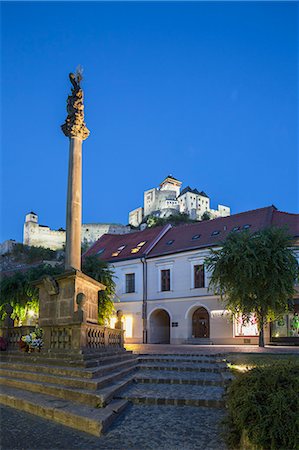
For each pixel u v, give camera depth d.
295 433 4.59
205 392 8.80
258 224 30.78
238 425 5.32
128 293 34.53
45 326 11.20
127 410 7.67
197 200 124.00
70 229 12.10
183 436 6.17
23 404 7.88
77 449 5.64
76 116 12.89
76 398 7.84
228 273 21.83
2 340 12.48
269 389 5.30
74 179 12.50
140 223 122.69
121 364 11.24
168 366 12.21
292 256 21.09
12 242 100.94
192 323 30.92
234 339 27.66
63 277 11.04
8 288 26.36
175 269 31.95
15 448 5.66
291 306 23.14
